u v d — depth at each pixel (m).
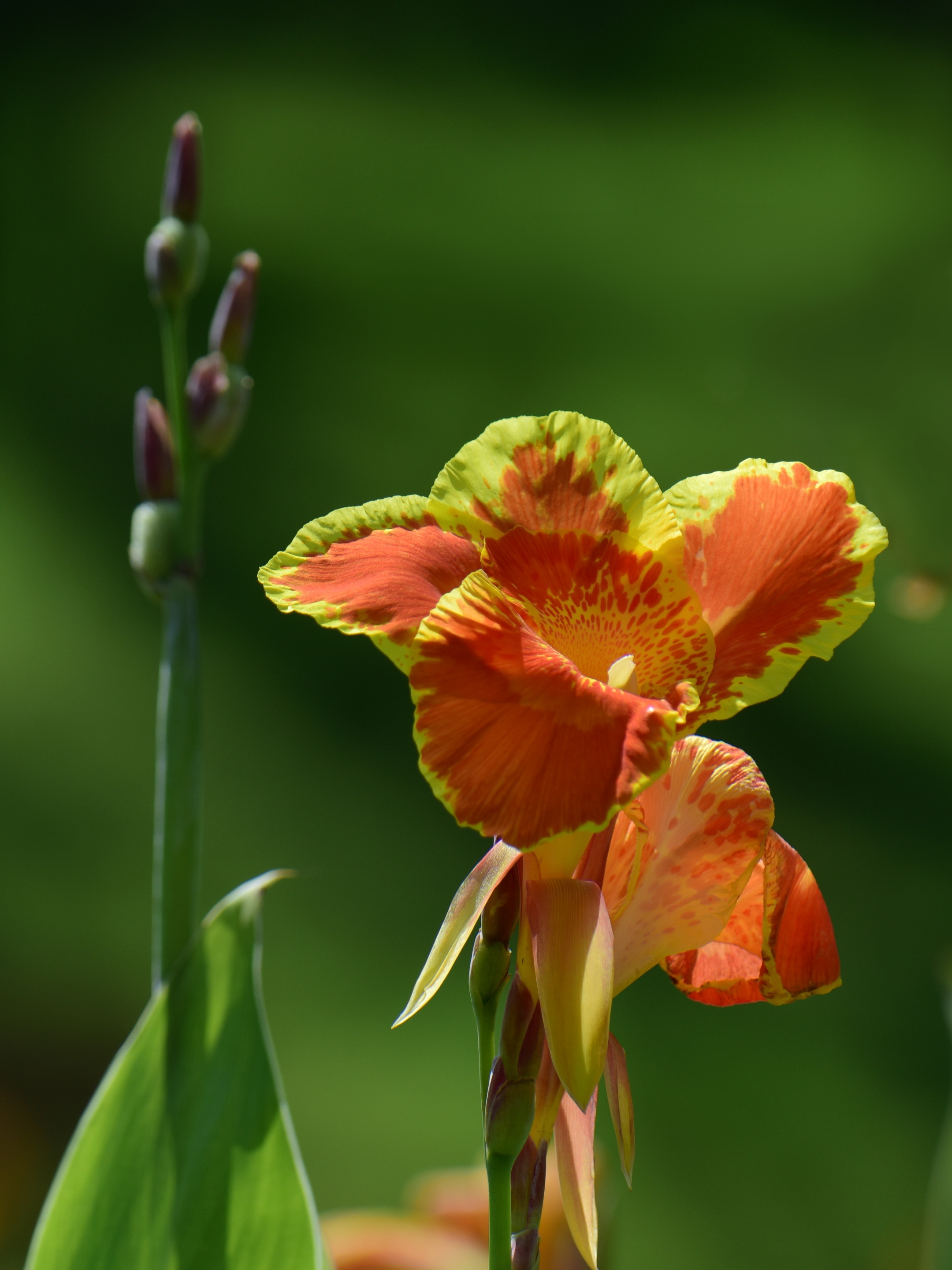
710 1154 3.26
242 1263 1.16
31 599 5.75
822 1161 3.25
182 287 1.21
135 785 4.61
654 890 1.11
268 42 13.80
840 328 7.75
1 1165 2.88
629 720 1.07
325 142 11.98
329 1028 3.51
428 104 13.00
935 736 5.67
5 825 4.31
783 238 10.39
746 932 1.12
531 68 14.02
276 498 6.73
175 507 1.20
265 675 5.45
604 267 9.98
